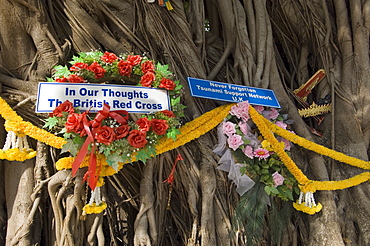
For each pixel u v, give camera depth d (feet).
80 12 4.47
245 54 5.19
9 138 3.90
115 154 3.74
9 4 4.08
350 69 5.53
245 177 4.46
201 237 4.38
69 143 3.72
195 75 4.74
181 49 4.78
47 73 4.24
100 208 3.86
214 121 4.44
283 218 4.77
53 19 4.47
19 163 4.20
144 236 4.22
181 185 4.63
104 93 3.93
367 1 5.73
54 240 4.23
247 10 5.48
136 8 4.73
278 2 6.03
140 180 4.76
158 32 4.66
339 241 4.69
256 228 4.50
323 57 5.73
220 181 4.57
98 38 4.54
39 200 4.16
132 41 4.65
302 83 5.95
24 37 4.24
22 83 4.09
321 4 5.82
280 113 5.09
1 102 3.80
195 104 4.59
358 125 5.28
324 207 4.83
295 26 5.96
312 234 4.82
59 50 4.31
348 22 5.75
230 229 4.50
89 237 4.23
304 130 5.11
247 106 4.56
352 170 5.08
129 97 4.00
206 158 4.49
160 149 4.09
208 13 5.86
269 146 4.58
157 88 4.13
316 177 4.95
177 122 4.02
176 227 5.01
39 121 4.10
